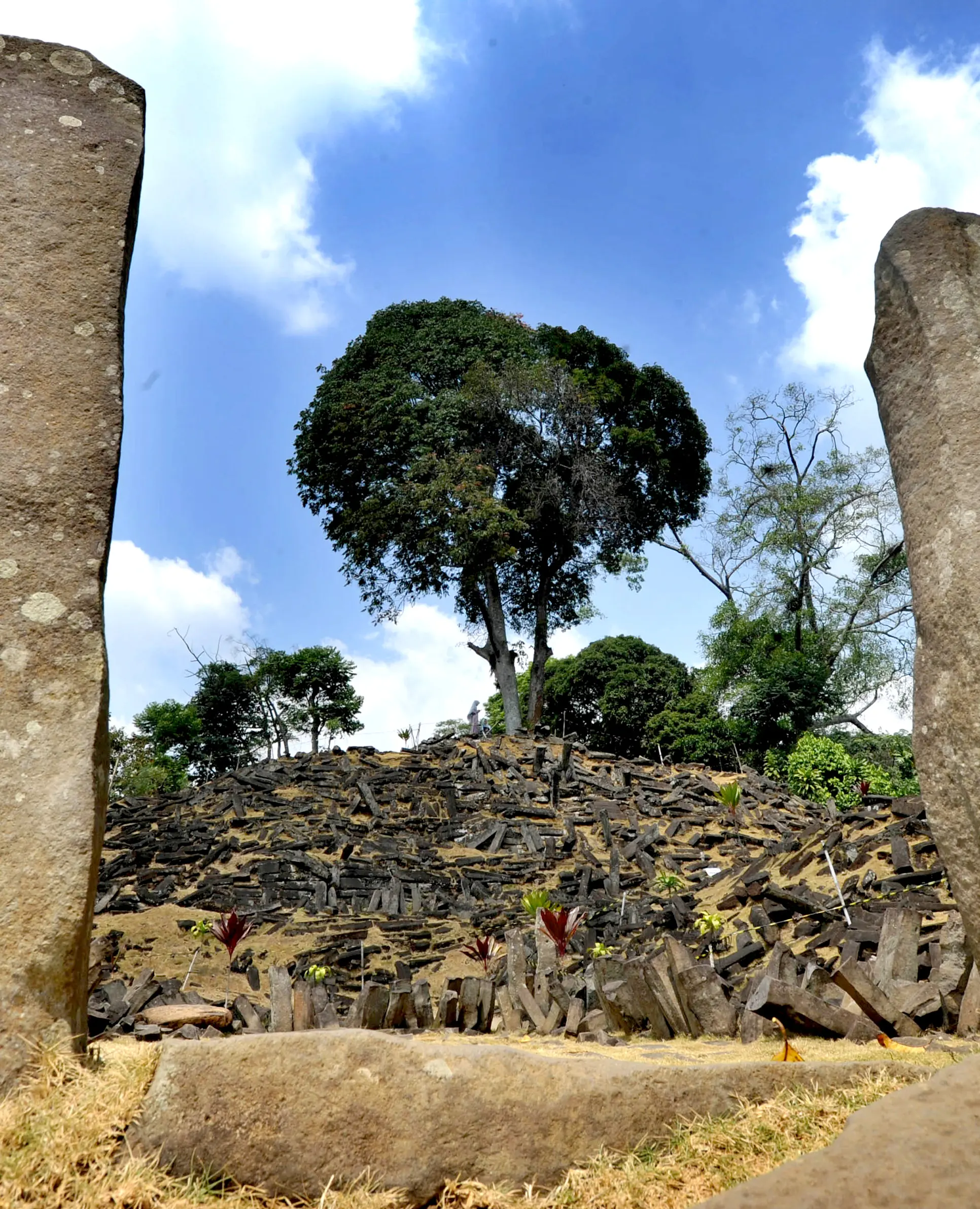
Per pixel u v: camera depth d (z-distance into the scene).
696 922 10.45
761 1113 2.81
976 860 2.90
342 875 15.87
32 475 3.03
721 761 25.17
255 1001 10.34
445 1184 2.47
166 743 33.34
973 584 2.96
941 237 3.41
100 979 7.28
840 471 26.53
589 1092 2.69
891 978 5.95
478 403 28.66
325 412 30.08
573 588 31.36
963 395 3.18
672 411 32.22
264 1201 2.36
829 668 25.06
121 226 3.43
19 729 2.79
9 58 3.55
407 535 27.41
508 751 22.64
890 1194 1.73
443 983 11.75
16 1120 2.31
